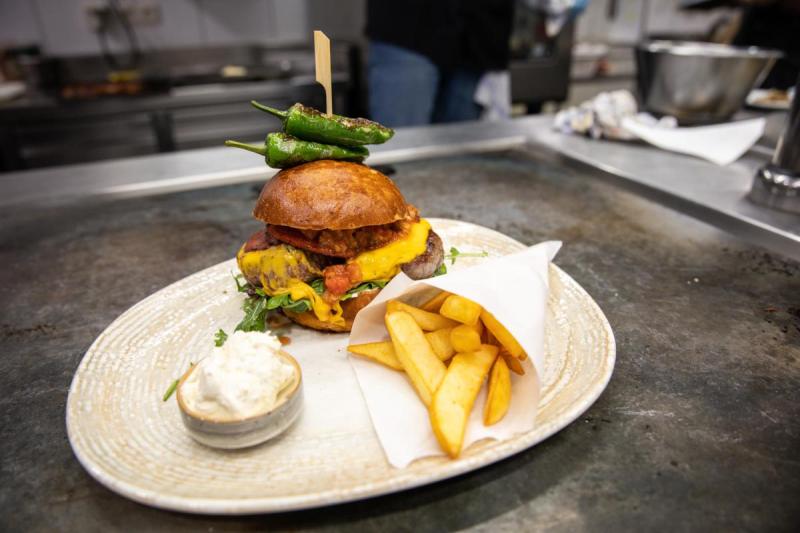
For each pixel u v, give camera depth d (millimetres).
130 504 201
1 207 487
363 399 254
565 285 324
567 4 1091
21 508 198
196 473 206
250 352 227
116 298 348
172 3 1230
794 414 235
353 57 1163
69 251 413
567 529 186
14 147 953
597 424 232
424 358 246
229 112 1075
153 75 1194
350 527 192
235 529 192
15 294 355
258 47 1335
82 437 217
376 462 212
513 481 206
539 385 226
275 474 206
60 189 523
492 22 909
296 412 232
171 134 1041
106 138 1005
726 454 215
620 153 601
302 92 1116
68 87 1100
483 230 415
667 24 1537
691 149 588
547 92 1221
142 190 527
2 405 251
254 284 312
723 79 613
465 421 214
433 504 199
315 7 1295
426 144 647
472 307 245
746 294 336
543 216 464
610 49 1519
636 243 410
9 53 1129
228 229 446
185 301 329
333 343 301
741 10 1008
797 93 415
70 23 1178
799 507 191
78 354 292
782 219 415
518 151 651
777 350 281
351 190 290
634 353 280
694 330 299
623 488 201
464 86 982
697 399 246
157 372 270
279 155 289
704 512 190
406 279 276
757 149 586
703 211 449
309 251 302
